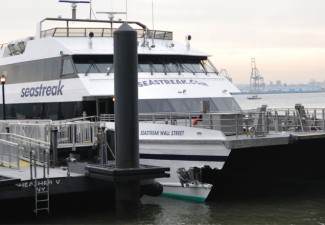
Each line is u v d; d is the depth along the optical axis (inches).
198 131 1016.9
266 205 1038.4
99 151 1089.4
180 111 1207.6
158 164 1079.0
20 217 941.2
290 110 1251.8
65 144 1133.7
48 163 981.8
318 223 906.7
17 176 951.6
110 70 1253.1
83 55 1251.8
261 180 1178.0
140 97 1190.9
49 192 921.5
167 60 1309.1
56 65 1294.3
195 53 1346.0
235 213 973.2
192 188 1047.0
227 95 1282.0
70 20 1464.1
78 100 1218.0
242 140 971.3
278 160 1166.3
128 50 903.7
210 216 951.0
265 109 1299.2
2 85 1406.3
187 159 1039.0
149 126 1090.7
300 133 1077.8
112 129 1127.0
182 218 939.3
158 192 1000.2
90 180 952.9
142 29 1438.2
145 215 957.2
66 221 914.7
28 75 1398.9
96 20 1489.9
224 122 1048.8
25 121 1275.8
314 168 1238.9
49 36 1376.7
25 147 1148.5
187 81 1278.3
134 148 916.0
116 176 896.3
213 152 1001.5
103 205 1013.2
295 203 1055.6
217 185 1082.7
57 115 1286.9
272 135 1040.8
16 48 1478.8
